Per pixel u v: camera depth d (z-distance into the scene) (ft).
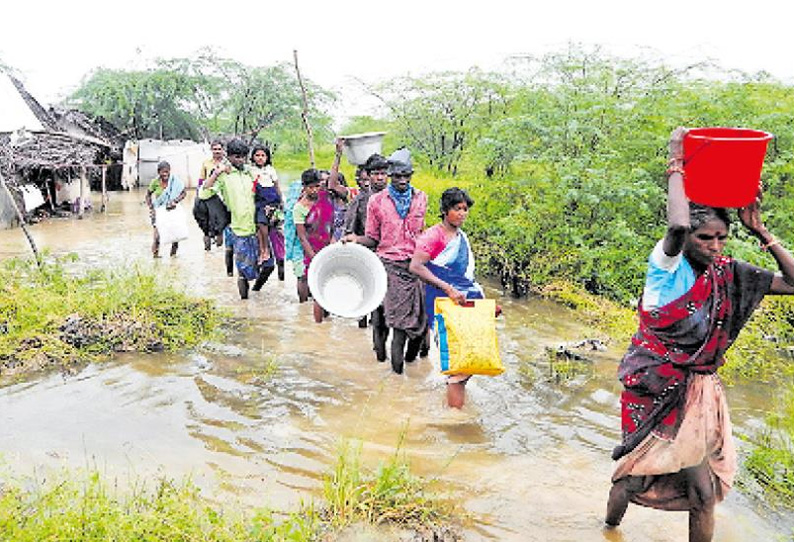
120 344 22.40
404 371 21.57
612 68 35.78
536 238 31.81
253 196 28.71
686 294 11.58
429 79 45.62
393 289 20.98
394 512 13.58
